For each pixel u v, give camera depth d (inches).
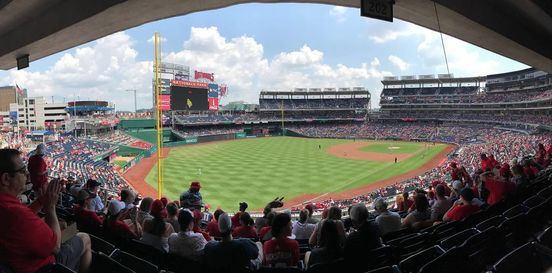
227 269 185.5
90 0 300.7
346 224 395.9
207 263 200.1
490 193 350.6
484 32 409.7
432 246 193.6
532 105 2864.2
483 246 176.2
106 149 2142.0
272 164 1929.1
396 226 287.4
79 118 3472.0
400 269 164.1
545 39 551.8
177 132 3393.2
